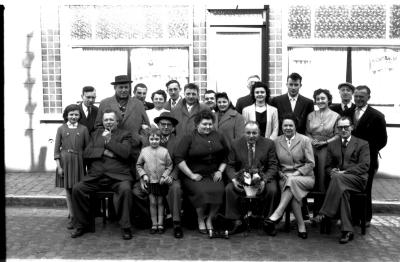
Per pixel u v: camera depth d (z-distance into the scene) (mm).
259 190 6422
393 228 6965
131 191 6453
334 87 10000
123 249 5949
